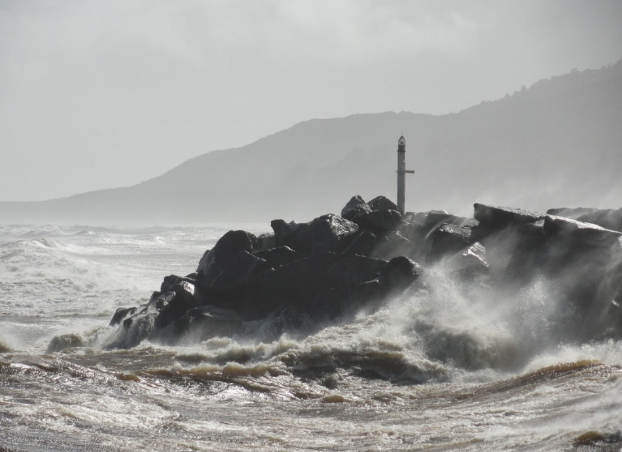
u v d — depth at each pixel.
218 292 15.23
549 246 12.35
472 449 5.45
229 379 9.44
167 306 14.88
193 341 13.91
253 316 14.80
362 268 14.18
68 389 8.37
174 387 9.05
